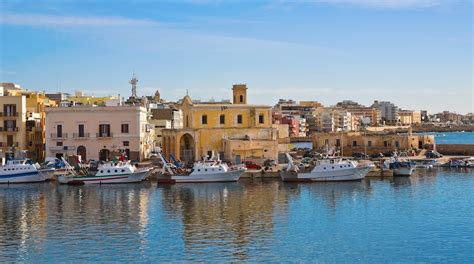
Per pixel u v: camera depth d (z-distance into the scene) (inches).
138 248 2640.3
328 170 4722.0
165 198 3909.9
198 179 4677.7
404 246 2667.3
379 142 7224.4
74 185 4608.8
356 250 2608.3
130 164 4803.2
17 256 2534.5
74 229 2999.5
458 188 4328.3
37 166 4800.7
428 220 3174.2
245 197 3932.1
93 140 5482.3
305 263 2426.2
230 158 5413.4
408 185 4512.8
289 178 4744.1
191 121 5526.6
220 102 6771.7
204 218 3235.7
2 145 5654.5
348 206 3587.6
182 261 2448.3
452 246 2659.9
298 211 3430.1
